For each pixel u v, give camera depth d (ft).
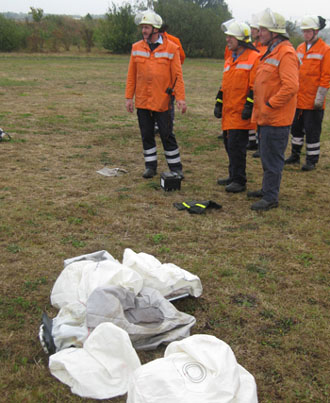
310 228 14.58
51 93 43.70
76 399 7.36
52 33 111.55
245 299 10.43
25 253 12.15
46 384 7.69
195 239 13.53
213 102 43.34
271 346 8.90
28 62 79.25
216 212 15.80
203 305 10.11
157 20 17.43
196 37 111.45
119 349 7.51
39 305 9.86
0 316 9.44
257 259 12.37
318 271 11.84
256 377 8.08
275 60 14.73
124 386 7.39
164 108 18.34
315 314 9.93
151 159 19.40
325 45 19.84
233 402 6.52
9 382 7.71
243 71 16.25
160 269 10.05
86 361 7.52
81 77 58.70
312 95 20.43
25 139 25.22
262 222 15.01
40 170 19.75
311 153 21.36
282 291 10.85
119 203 16.12
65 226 13.94
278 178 16.01
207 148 25.36
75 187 17.65
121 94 45.11
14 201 15.81
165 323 8.67
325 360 8.54
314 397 7.71
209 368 6.78
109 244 12.91
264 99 15.19
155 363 6.93
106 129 29.14
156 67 17.78
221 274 11.51
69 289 9.56
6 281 10.75
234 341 9.00
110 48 110.22
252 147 25.30
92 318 8.22
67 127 29.14
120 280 9.25
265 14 14.56
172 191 17.70
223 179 18.94
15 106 35.68
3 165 20.15
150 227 14.24
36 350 8.53
